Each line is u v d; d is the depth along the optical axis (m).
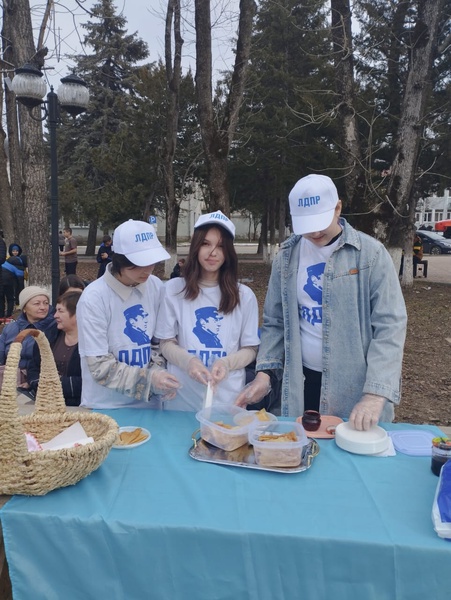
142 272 2.18
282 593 1.35
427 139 12.89
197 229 2.25
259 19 16.05
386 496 1.54
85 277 16.81
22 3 7.71
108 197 19.78
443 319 9.58
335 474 1.67
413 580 1.30
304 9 15.30
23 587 1.44
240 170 16.88
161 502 1.50
